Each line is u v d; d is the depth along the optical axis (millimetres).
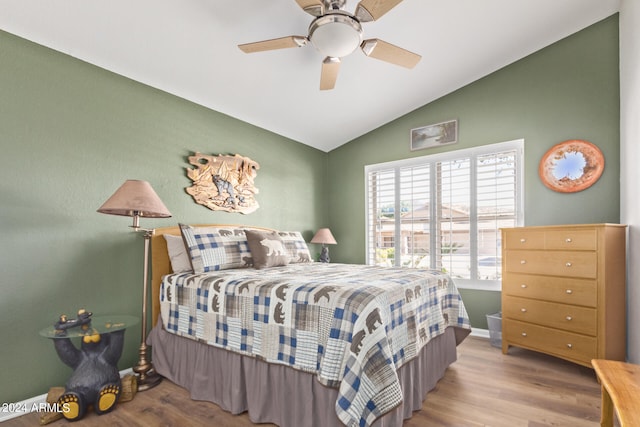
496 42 2963
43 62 2125
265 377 1810
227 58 2588
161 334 2402
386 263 4152
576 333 2441
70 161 2229
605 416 1361
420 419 1845
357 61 2922
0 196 1932
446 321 2535
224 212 3297
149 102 2713
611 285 2354
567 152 2973
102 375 1960
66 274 2184
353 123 4074
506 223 3324
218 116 3299
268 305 1837
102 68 2422
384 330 1536
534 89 3184
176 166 2893
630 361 2453
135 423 1828
